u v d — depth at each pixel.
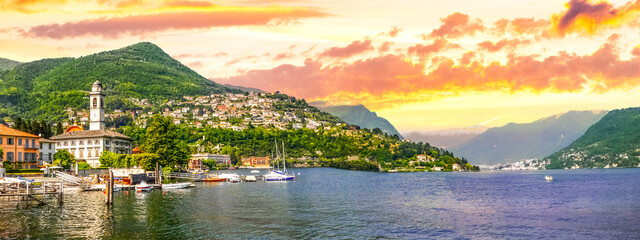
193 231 87.12
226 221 97.38
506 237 85.88
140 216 101.06
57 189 131.75
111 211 106.31
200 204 122.81
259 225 93.56
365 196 158.62
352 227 92.94
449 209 121.38
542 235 88.06
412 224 96.88
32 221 92.62
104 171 193.50
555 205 132.88
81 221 93.62
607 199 151.12
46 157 189.62
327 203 131.88
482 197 159.12
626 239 85.19
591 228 94.44
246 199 138.25
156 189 163.25
